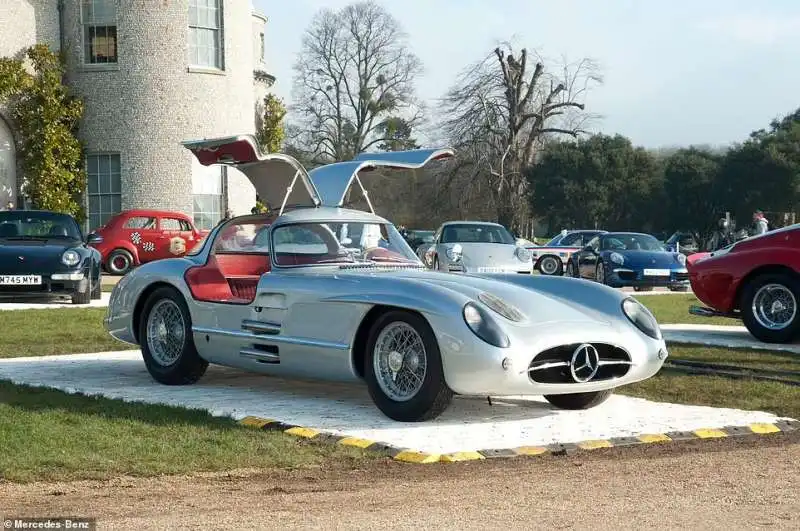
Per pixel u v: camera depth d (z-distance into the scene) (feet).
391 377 20.10
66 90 90.74
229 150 25.03
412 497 14.33
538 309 20.42
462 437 18.44
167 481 15.34
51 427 18.66
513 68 150.30
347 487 14.98
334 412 21.02
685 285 69.00
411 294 19.65
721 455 17.33
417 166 26.32
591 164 167.43
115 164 92.17
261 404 21.95
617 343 20.22
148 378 26.03
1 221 50.08
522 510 13.57
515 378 18.81
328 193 25.89
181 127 92.38
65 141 90.12
